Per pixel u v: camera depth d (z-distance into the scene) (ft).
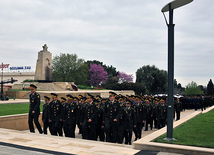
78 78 250.57
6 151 23.36
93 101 37.17
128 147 25.63
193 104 110.63
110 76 345.51
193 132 31.45
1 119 42.86
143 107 43.75
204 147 22.93
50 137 30.71
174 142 24.99
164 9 28.76
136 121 38.11
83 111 39.01
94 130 36.55
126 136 36.81
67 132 39.78
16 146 25.20
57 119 39.86
